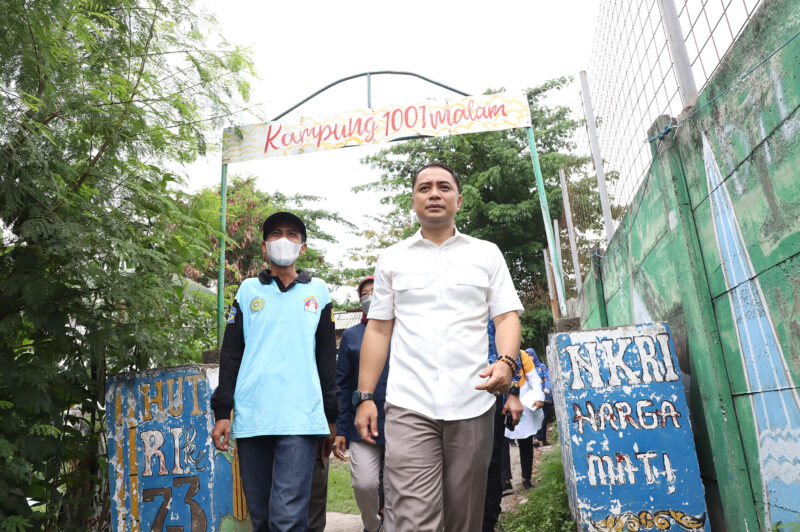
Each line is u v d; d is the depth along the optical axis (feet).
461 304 7.82
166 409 13.85
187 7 15.92
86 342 13.71
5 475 11.90
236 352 10.21
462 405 7.42
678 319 13.14
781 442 8.72
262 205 52.70
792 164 7.60
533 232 68.03
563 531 14.16
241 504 14.25
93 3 14.71
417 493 7.17
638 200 15.42
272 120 20.33
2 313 13.12
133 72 15.81
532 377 16.94
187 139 16.10
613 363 12.33
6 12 11.68
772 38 7.84
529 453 20.99
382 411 12.86
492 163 71.36
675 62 11.09
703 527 11.28
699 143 10.69
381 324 8.36
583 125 21.68
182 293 16.66
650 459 11.73
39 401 12.46
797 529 7.75
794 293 7.91
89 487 14.99
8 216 12.50
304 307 10.36
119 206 14.78
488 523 12.64
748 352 9.62
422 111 19.63
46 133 11.95
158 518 13.39
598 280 24.99
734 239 9.67
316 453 10.68
